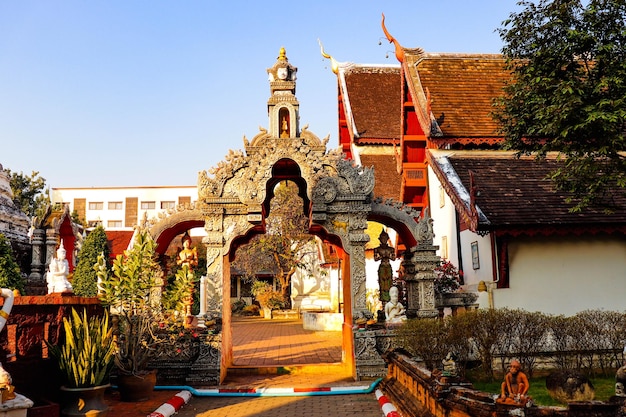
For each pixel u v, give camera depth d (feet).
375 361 40.29
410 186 66.23
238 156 41.52
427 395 25.77
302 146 41.52
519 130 38.27
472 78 64.80
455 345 34.40
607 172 35.78
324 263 102.94
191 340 40.04
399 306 43.39
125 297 34.78
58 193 215.72
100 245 67.56
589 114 31.86
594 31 34.30
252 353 57.11
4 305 23.00
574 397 26.63
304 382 40.11
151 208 217.56
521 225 42.32
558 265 44.62
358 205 41.91
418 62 65.92
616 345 34.83
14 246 64.64
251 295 175.42
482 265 48.67
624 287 44.62
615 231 43.55
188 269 43.32
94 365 28.99
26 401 22.02
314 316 88.43
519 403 18.10
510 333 35.37
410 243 45.11
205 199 41.01
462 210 45.09
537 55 35.22
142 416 30.42
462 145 55.47
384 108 93.50
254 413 32.37
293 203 121.70
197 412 32.83
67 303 31.30
